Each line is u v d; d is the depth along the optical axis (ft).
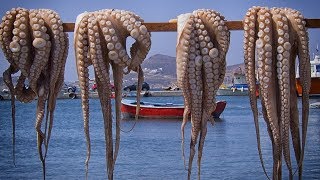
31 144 102.37
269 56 17.25
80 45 17.35
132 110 128.98
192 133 17.80
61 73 18.03
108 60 17.72
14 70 18.34
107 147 17.76
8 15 17.46
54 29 17.34
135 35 17.04
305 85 17.61
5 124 160.86
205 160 71.67
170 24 17.61
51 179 62.54
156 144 91.81
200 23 17.39
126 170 66.90
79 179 62.23
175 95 338.95
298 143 18.37
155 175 63.00
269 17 17.26
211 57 17.28
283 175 57.00
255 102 17.58
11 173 66.74
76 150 89.30
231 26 17.67
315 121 130.11
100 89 17.71
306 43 17.47
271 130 17.83
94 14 17.25
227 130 118.83
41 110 17.97
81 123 161.89
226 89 287.69
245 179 58.65
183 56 17.22
